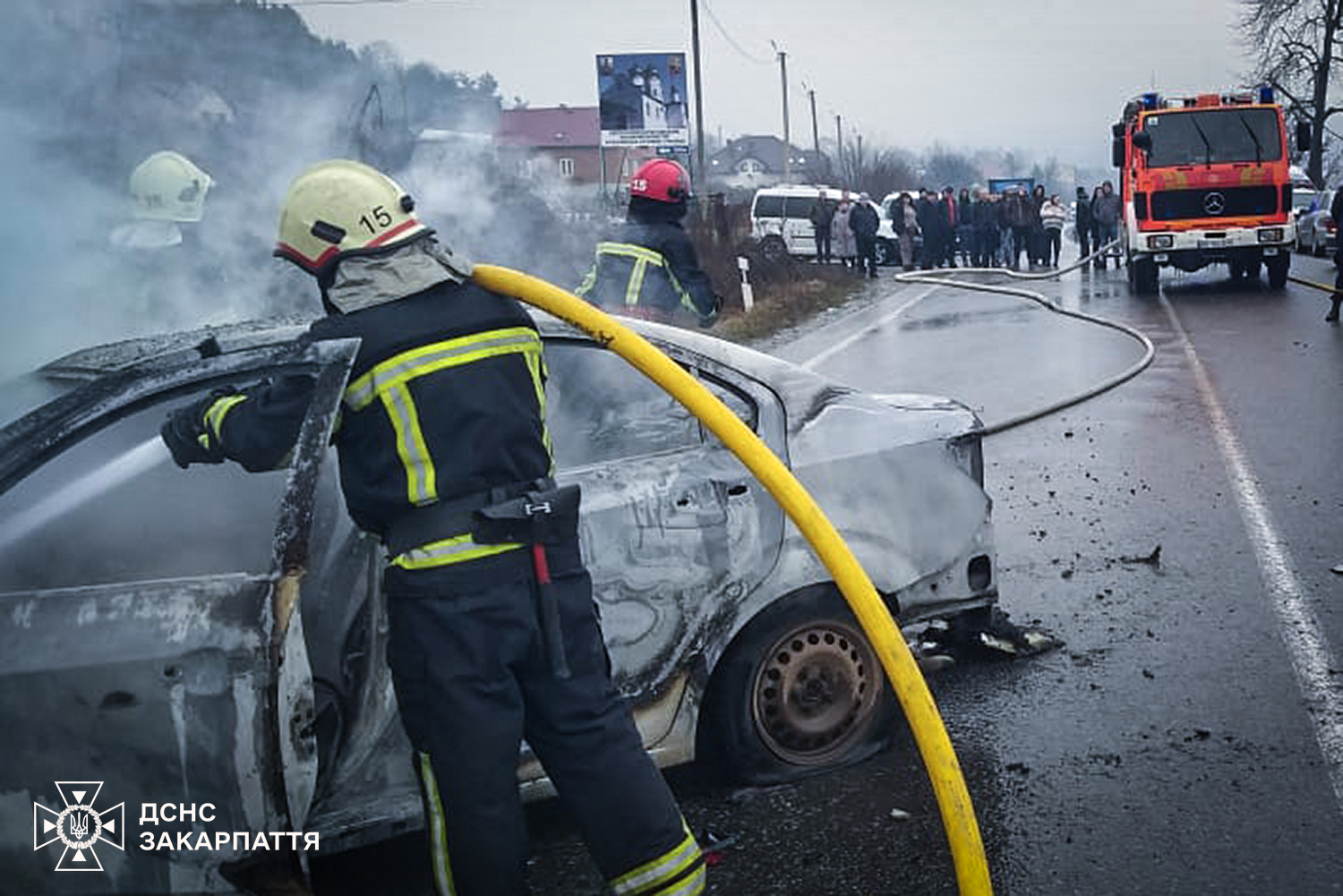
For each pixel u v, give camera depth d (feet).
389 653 8.77
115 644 8.70
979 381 36.63
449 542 8.51
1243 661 14.56
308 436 8.57
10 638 8.83
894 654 9.42
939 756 9.29
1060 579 17.88
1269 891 10.11
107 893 8.86
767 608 12.13
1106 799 11.67
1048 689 14.16
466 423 8.64
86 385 10.11
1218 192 59.52
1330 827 10.98
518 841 8.68
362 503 8.73
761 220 106.52
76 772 8.75
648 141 103.40
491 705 8.48
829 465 12.69
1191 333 44.73
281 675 8.63
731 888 10.61
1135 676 14.37
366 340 8.68
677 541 11.50
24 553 9.79
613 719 8.97
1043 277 72.59
